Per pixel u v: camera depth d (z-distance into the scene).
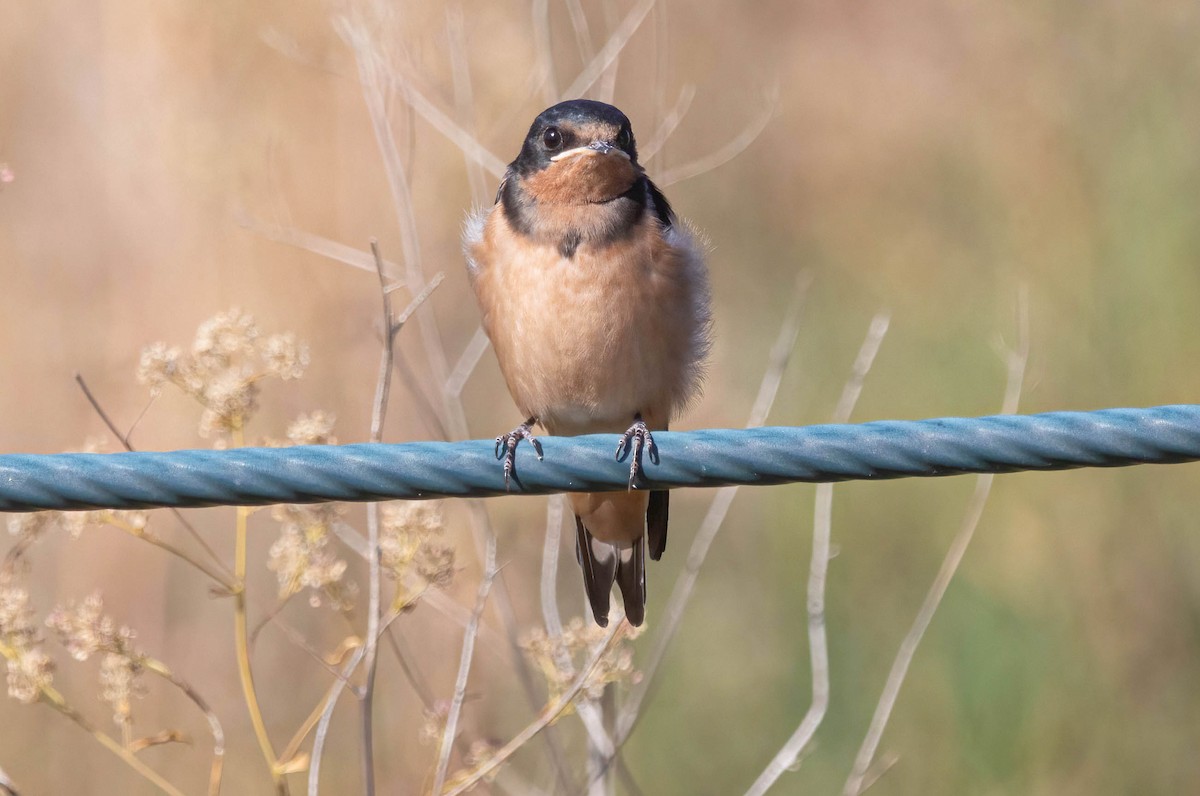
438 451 6.53
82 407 12.38
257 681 11.74
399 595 8.09
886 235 17.91
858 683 13.08
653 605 13.55
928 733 12.80
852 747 12.74
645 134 14.55
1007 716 12.84
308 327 12.49
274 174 12.62
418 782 11.13
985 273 16.53
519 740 8.26
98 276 12.77
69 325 12.66
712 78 19.48
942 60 19.50
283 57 13.02
